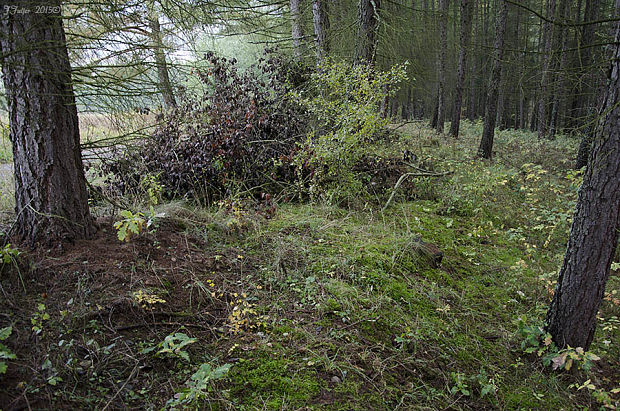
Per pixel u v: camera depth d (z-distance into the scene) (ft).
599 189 10.40
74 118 11.13
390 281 13.70
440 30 51.85
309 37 33.96
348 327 11.02
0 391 6.68
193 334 9.52
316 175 19.75
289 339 10.08
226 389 8.30
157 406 7.55
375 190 22.70
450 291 14.39
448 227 20.34
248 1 28.66
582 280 11.00
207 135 18.94
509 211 22.75
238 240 14.56
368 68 20.48
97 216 13.80
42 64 9.95
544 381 11.10
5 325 7.96
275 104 21.79
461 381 10.33
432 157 29.53
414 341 11.11
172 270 11.37
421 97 65.98
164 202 17.58
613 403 10.68
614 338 13.48
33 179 10.49
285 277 12.72
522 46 69.10
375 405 8.84
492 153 39.45
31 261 9.79
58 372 7.38
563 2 45.32
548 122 58.44
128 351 8.48
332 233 16.52
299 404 8.34
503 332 12.84
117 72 11.84
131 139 13.79
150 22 12.83
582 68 11.42
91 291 9.59
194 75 18.89
